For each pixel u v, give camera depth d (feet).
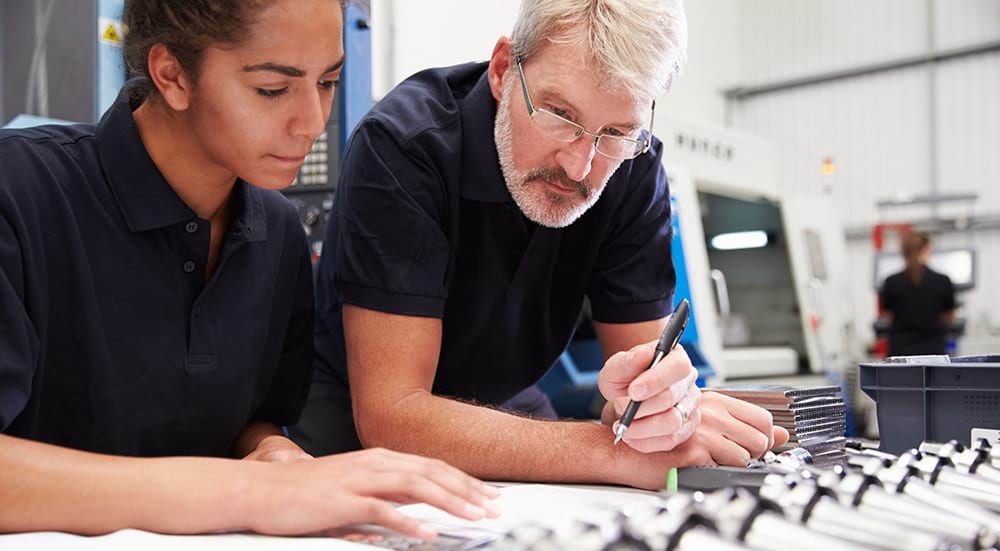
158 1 2.89
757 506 2.10
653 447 3.36
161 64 2.96
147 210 3.26
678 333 3.33
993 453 3.09
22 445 2.46
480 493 2.63
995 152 23.38
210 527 2.38
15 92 6.40
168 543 2.26
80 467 2.43
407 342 3.93
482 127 4.26
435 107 4.33
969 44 23.53
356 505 2.35
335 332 5.02
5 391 2.65
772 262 13.66
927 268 17.66
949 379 3.77
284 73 2.80
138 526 2.38
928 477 2.74
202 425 3.61
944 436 3.78
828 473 2.51
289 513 2.35
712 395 3.83
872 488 2.40
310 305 4.20
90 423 3.32
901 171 24.66
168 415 3.48
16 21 6.37
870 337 24.73
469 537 2.38
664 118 11.21
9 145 3.12
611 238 4.78
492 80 4.26
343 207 4.14
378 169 4.01
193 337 3.43
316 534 2.41
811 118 25.90
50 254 3.13
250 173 3.02
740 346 13.57
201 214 3.45
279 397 4.20
